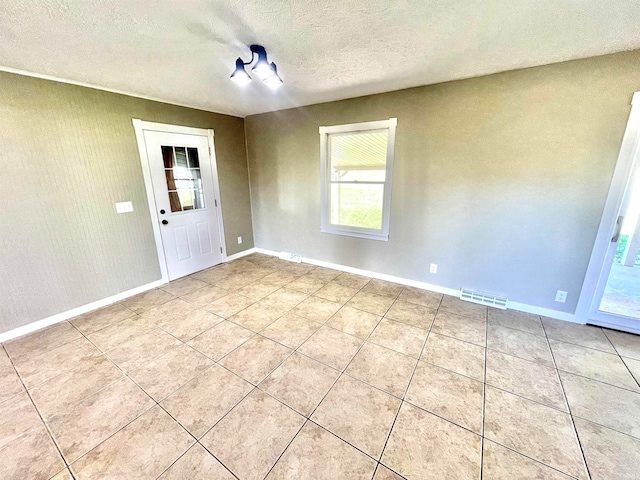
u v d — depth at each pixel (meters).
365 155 3.66
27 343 2.34
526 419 1.59
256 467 1.34
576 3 1.44
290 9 1.47
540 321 2.60
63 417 1.63
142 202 3.22
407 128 2.99
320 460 1.38
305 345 2.29
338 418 1.61
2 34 1.66
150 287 3.42
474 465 1.35
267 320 2.67
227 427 1.56
